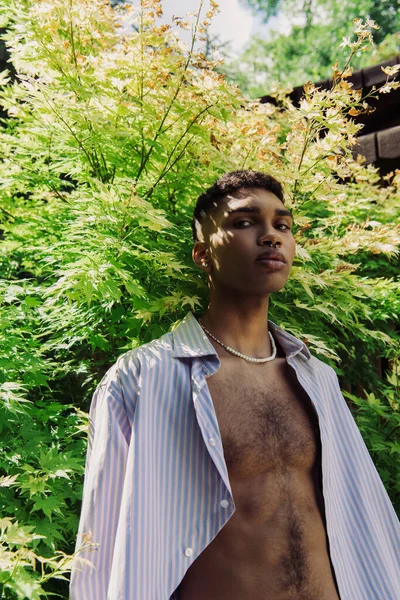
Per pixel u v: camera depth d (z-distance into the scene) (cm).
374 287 269
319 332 238
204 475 131
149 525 123
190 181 237
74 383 253
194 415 137
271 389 146
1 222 286
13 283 237
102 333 230
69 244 224
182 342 147
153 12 211
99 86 221
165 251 214
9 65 360
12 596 143
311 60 1942
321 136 284
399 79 402
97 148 229
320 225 317
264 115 272
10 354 205
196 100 217
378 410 233
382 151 401
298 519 131
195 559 126
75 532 177
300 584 125
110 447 132
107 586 126
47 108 222
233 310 152
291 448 137
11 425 195
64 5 215
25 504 179
